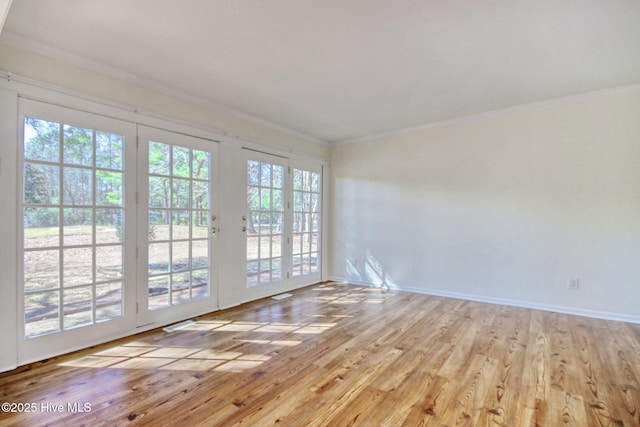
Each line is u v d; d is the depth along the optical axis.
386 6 1.83
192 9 1.87
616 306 3.16
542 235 3.52
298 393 1.90
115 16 1.93
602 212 3.21
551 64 2.56
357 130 4.52
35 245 2.27
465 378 2.07
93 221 2.56
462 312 3.46
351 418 1.67
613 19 1.95
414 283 4.40
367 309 3.59
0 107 2.10
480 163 3.88
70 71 2.43
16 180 2.18
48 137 2.32
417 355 2.41
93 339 2.56
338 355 2.41
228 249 3.66
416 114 3.84
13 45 2.16
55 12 1.89
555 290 3.45
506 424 1.62
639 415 1.69
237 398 1.84
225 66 2.61
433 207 4.23
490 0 1.79
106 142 2.64
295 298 4.08
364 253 4.88
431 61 2.51
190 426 1.60
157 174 2.99
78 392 1.89
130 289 2.79
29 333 2.25
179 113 3.16
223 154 3.59
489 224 3.82
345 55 2.42
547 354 2.42
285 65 2.58
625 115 3.09
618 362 2.29
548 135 3.46
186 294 3.25
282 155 4.38
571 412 1.72
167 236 3.08
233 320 3.20
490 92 3.17
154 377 2.07
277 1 1.79
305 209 4.84
